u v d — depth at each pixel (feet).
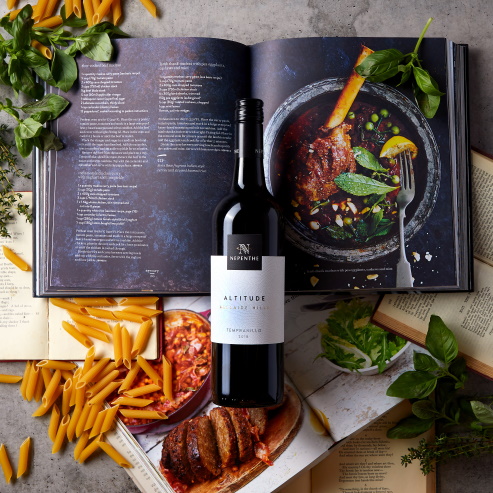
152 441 3.06
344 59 3.01
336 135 3.02
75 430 3.06
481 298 3.06
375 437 3.11
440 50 3.02
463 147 3.04
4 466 3.10
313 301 3.10
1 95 3.16
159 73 3.01
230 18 3.15
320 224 3.02
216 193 3.01
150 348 3.05
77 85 3.03
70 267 3.03
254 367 2.78
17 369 3.13
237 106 2.82
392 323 3.06
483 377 3.10
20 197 3.11
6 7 3.16
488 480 3.10
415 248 3.02
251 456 3.05
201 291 3.01
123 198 3.02
